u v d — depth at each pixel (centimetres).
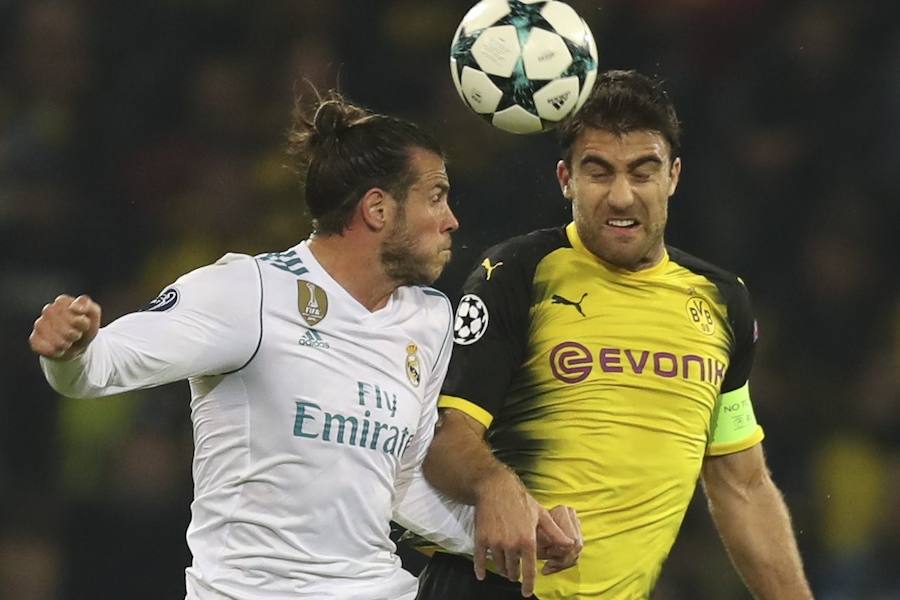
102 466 3158
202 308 1399
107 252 3550
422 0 3791
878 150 3669
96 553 3117
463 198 3281
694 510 3098
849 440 3362
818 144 3672
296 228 3500
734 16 3750
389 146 1484
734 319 1672
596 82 1591
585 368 1595
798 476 3328
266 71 3738
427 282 1519
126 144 3706
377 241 1486
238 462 1438
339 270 1492
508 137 3466
